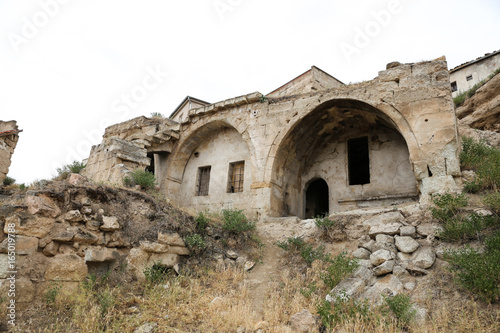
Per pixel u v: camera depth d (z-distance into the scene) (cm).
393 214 757
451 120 904
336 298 535
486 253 540
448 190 843
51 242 558
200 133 1459
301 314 516
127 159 1083
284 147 1205
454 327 451
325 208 1661
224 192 1348
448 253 585
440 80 955
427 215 712
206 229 841
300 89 1627
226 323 511
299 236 872
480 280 480
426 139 920
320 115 1210
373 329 462
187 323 512
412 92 979
